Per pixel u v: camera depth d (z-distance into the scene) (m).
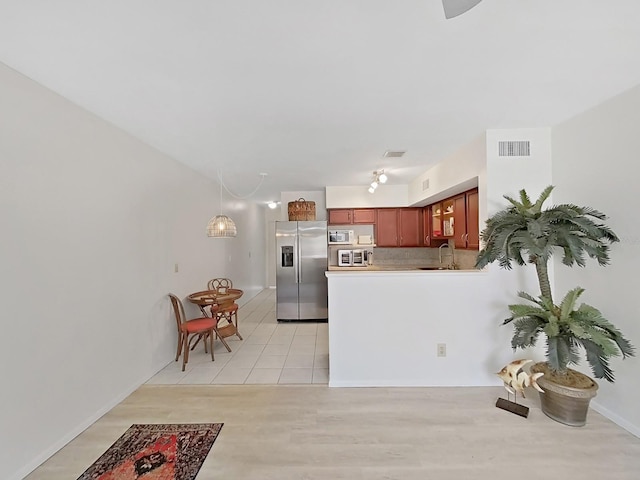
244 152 3.36
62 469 1.87
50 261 2.01
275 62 1.69
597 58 1.69
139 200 2.96
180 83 1.91
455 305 2.86
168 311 3.47
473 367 2.86
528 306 2.42
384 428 2.24
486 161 2.79
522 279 2.81
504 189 2.78
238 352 3.82
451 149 3.31
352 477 1.79
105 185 2.51
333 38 1.49
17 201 1.81
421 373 2.88
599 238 2.12
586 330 2.07
